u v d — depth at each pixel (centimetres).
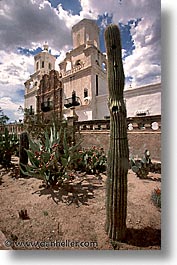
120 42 189
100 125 611
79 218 224
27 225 217
